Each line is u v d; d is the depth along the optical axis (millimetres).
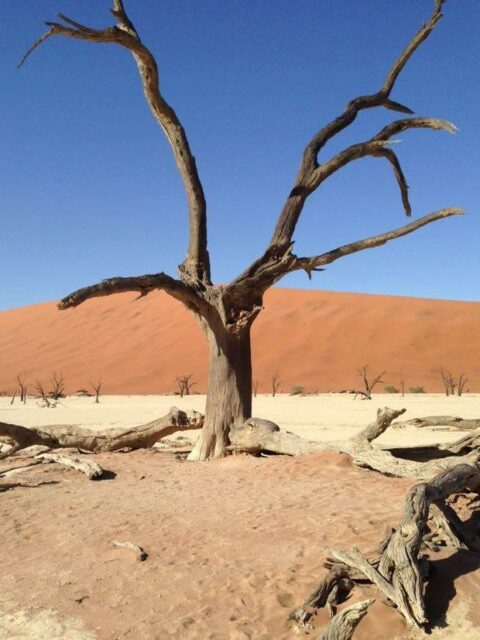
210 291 12539
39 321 101125
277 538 6652
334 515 7281
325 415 28172
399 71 13820
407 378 66438
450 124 12797
